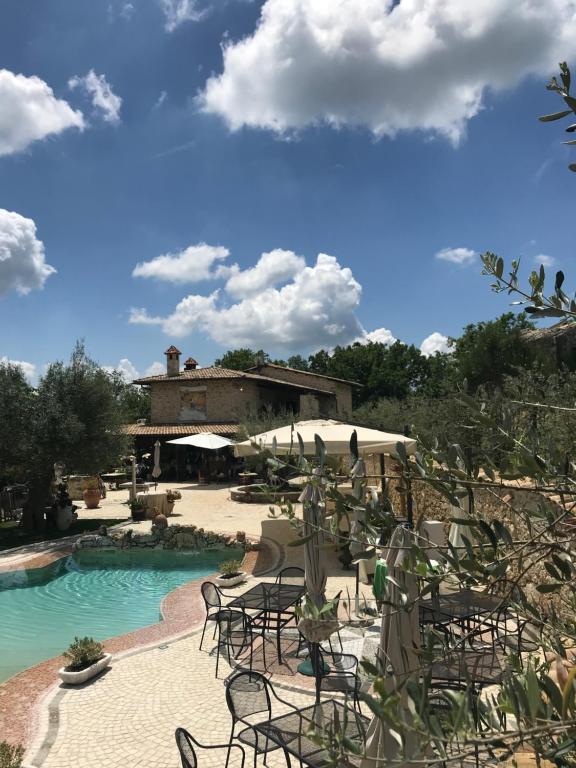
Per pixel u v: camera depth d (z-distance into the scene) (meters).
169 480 34.78
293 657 7.40
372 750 3.27
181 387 36.88
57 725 5.83
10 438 17.23
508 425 2.10
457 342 42.62
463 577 1.86
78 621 10.59
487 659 5.33
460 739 1.46
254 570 12.55
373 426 16.05
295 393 43.19
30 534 18.12
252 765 5.00
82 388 18.31
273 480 2.37
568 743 1.39
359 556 2.04
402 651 3.62
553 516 2.01
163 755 5.22
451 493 2.03
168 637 8.61
